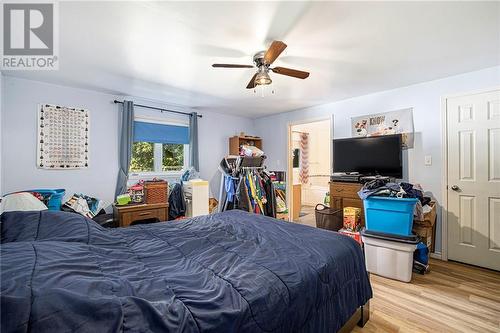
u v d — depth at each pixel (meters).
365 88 3.18
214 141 4.58
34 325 0.55
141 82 2.88
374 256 2.49
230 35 1.87
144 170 3.79
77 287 0.73
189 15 1.62
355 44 2.01
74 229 1.32
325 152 6.36
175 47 2.05
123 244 1.40
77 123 3.06
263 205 3.59
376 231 2.52
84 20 1.67
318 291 1.13
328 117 3.96
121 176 3.36
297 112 4.44
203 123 4.41
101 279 0.87
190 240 1.49
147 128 3.73
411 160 3.06
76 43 1.97
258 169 3.70
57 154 2.92
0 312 0.54
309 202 6.57
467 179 2.69
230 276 1.02
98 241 1.33
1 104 2.51
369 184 2.78
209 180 4.49
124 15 1.61
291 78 2.79
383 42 1.98
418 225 2.63
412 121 3.05
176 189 3.64
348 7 1.54
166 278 0.99
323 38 1.92
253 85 2.36
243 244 1.46
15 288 0.63
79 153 3.07
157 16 1.63
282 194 4.62
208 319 0.76
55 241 1.14
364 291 1.55
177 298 0.85
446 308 1.87
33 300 0.60
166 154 4.04
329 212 3.34
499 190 2.51
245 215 2.21
